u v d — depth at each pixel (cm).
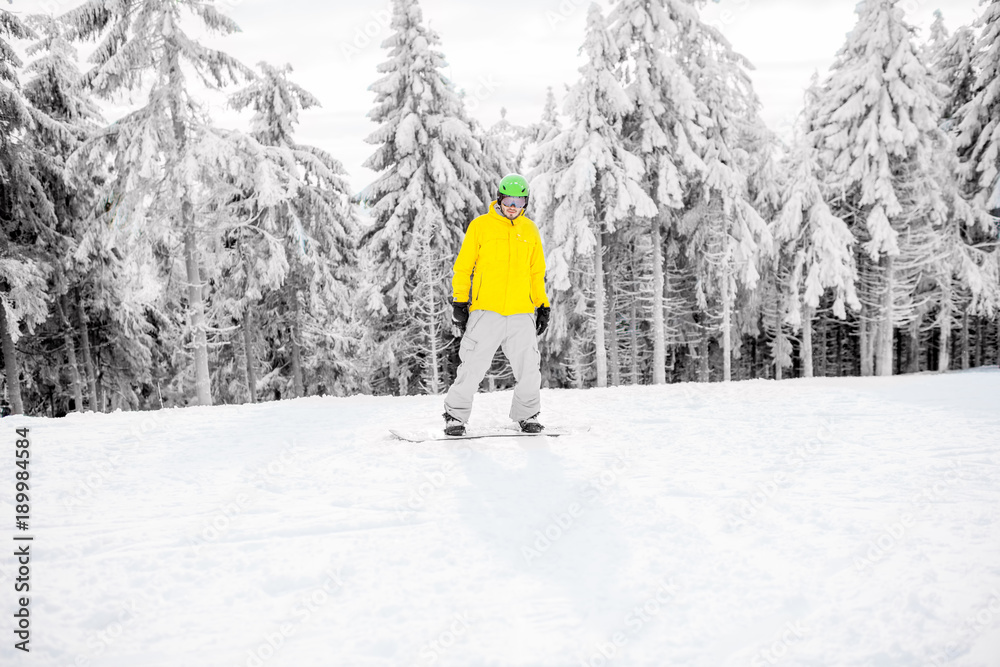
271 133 1784
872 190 1777
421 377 1822
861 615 180
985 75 1933
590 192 1549
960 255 1917
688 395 629
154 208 1275
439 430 443
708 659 163
